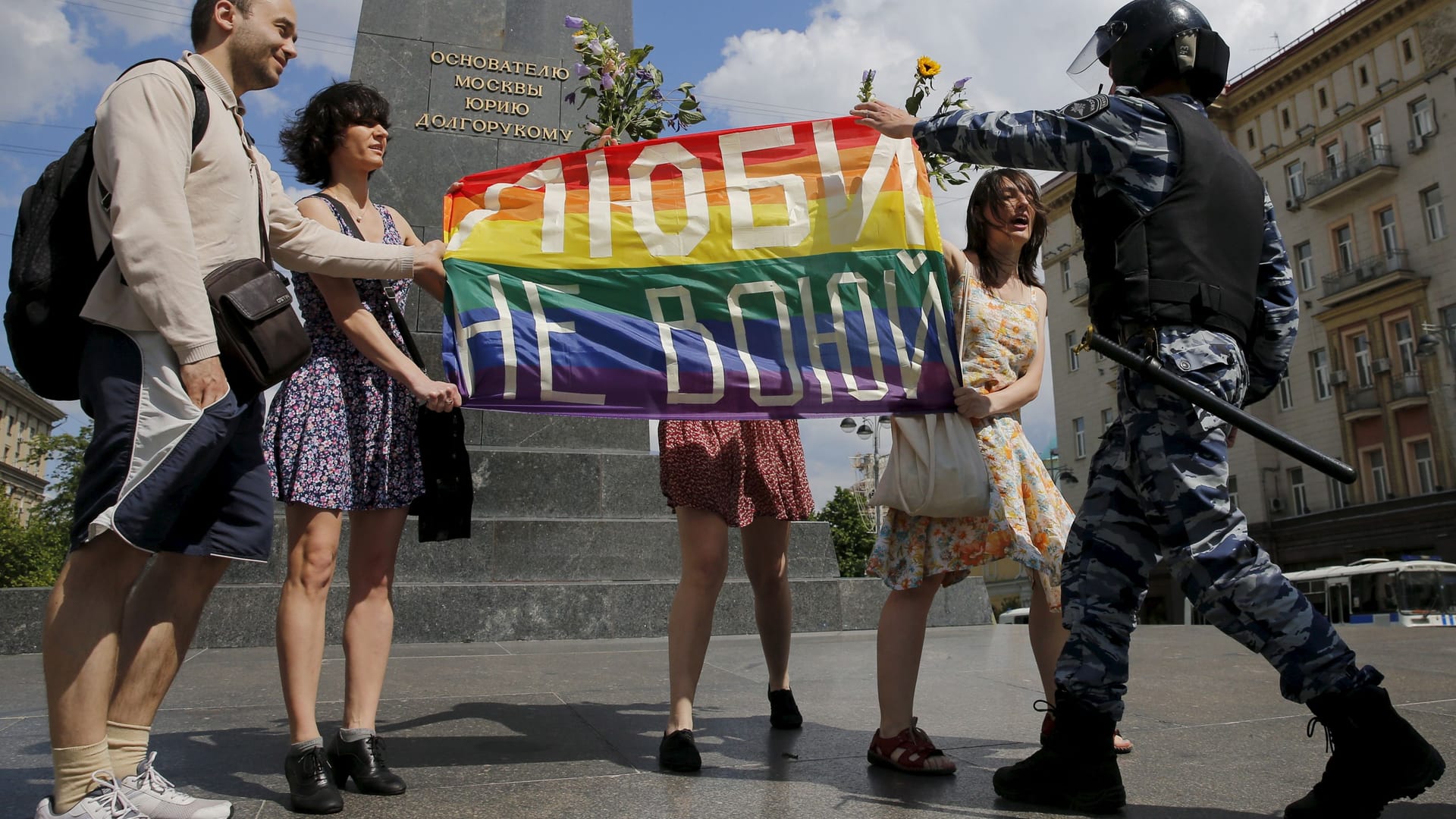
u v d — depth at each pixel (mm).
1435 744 2664
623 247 2785
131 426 1833
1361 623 22234
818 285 2709
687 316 2734
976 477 2479
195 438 1837
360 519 2486
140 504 1791
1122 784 2068
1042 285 2902
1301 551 29719
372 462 2480
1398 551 27078
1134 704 3383
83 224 1934
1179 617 31297
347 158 2719
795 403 2643
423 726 3051
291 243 2342
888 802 2150
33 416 65562
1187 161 2051
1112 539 2148
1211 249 2021
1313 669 1857
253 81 2207
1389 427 27812
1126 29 2246
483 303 2705
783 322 2703
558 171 2859
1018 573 40312
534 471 6602
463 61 8391
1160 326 2002
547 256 2771
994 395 2598
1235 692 3631
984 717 3223
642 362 2691
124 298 1894
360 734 2297
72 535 1832
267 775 2410
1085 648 2107
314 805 2076
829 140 2830
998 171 2832
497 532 6258
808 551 6758
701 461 2701
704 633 2623
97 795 1842
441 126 8219
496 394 2645
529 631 5965
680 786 2307
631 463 6805
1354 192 29141
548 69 8555
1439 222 26984
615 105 3977
